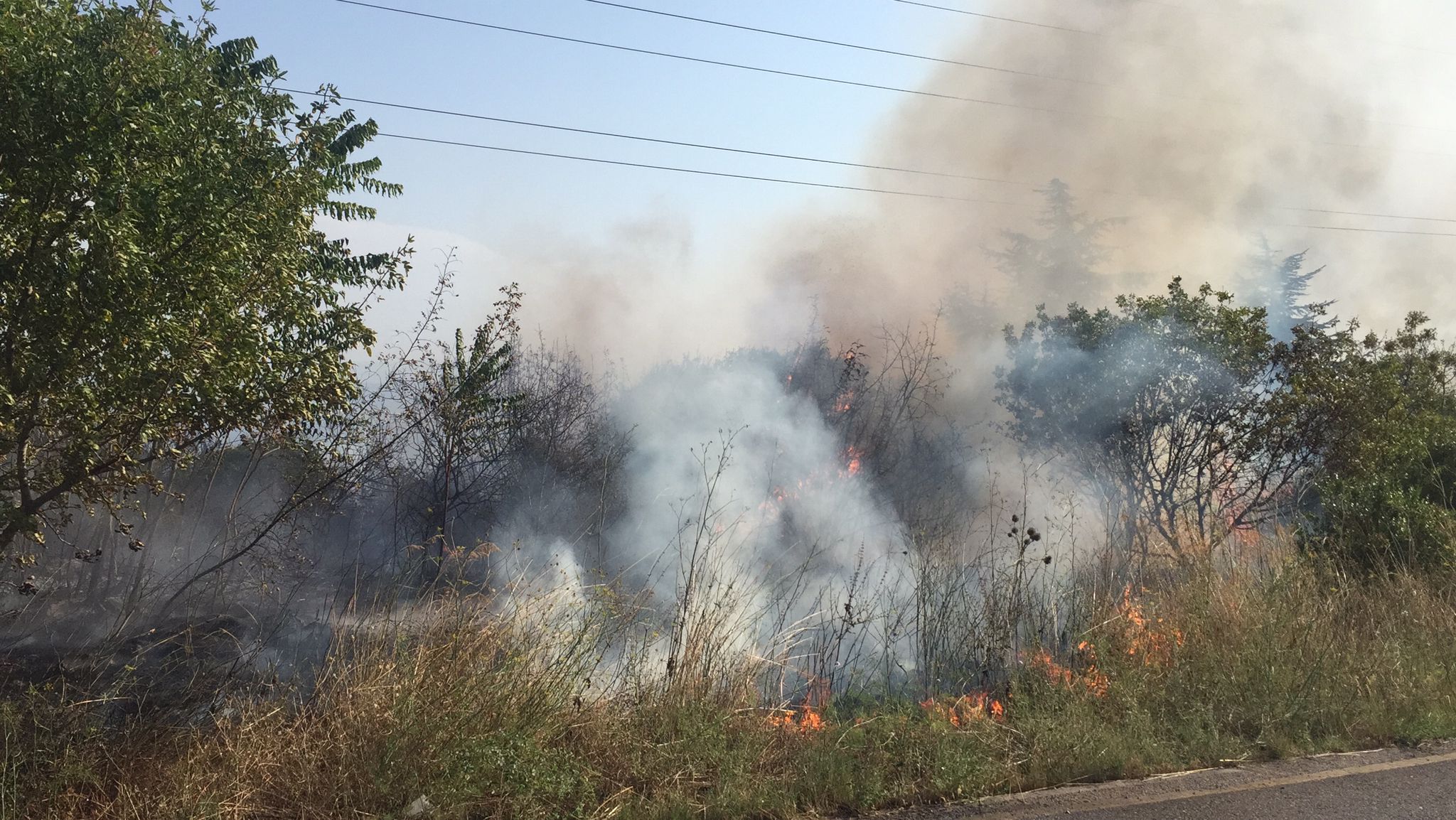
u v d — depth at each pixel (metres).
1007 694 6.28
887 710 5.95
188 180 4.65
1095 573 7.86
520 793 4.50
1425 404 12.60
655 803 4.62
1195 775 5.23
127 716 4.84
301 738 4.68
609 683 5.67
